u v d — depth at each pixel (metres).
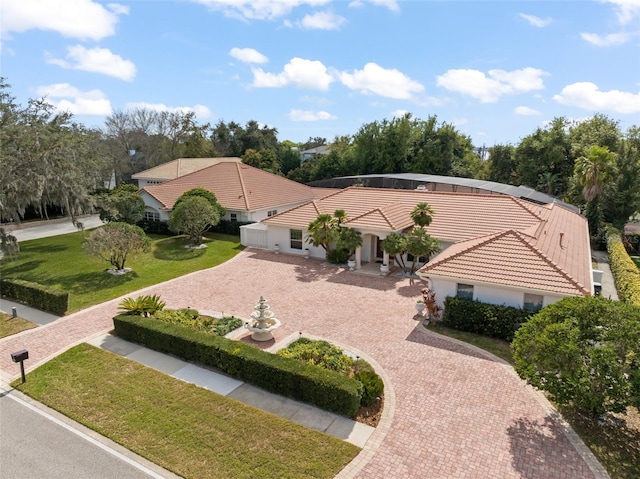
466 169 59.09
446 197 28.05
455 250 19.02
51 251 28.89
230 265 25.95
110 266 25.20
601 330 9.90
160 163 69.06
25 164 22.59
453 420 10.64
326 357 13.02
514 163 55.91
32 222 40.56
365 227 24.30
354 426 10.46
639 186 36.56
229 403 11.39
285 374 11.69
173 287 21.67
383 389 11.73
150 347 14.74
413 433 10.16
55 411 11.23
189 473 8.95
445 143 57.91
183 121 71.44
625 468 9.05
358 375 11.92
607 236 34.19
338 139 86.12
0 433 10.34
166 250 29.36
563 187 49.09
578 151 47.50
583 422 10.57
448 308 16.22
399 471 8.93
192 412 11.02
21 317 17.67
